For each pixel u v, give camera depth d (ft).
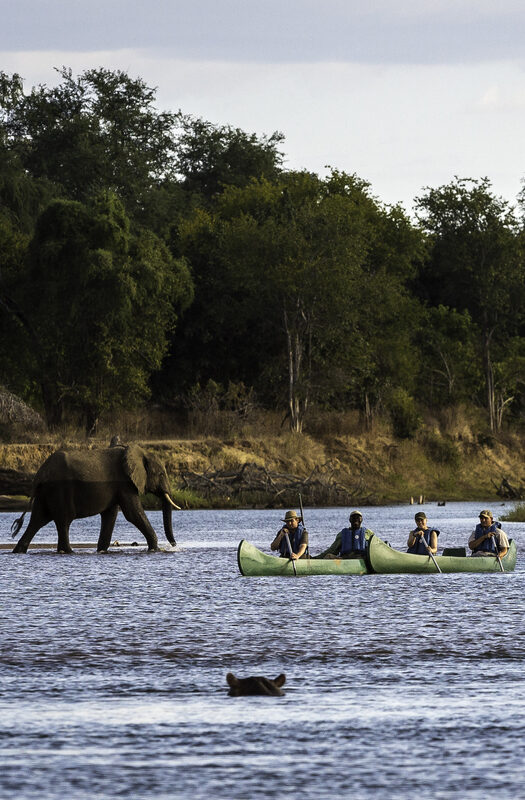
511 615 71.61
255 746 40.19
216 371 258.37
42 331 222.69
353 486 242.37
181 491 214.90
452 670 53.57
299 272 237.25
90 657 57.06
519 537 141.90
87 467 119.65
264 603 77.92
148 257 226.38
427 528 102.12
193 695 48.34
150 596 81.92
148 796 34.55
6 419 214.48
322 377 252.01
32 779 36.27
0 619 70.08
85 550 123.24
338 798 34.35
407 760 38.34
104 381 223.92
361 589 86.48
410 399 267.39
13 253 229.45
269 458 236.43
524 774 36.60
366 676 52.21
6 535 149.18
